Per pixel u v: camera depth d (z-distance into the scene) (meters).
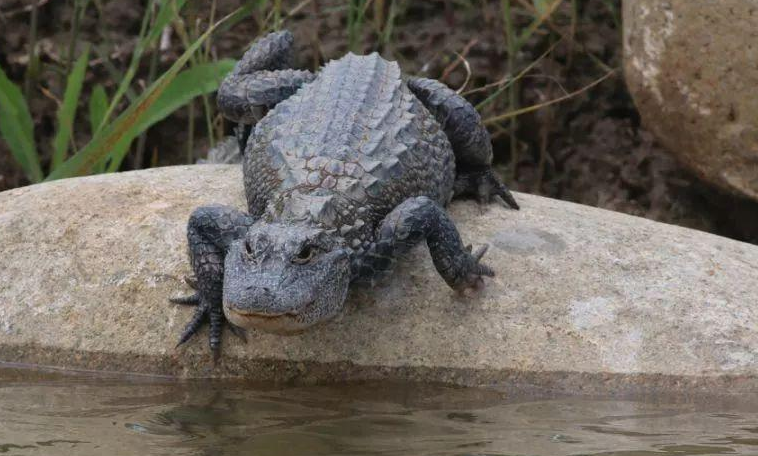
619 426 7.34
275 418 7.41
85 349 8.79
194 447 6.70
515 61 15.25
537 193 15.51
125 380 8.54
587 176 15.63
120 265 9.23
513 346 8.52
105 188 10.15
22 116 12.93
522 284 9.00
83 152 11.05
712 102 12.06
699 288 9.08
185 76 12.70
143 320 8.89
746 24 11.55
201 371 8.66
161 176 10.52
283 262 7.46
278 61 11.70
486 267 8.97
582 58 16.03
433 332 8.62
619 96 16.09
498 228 9.78
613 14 15.69
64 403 7.76
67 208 9.80
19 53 16.14
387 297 8.84
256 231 7.69
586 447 6.81
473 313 8.75
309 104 9.81
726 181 12.36
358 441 6.87
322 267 7.66
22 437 6.87
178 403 7.82
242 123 11.18
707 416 7.63
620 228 9.91
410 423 7.32
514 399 8.03
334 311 7.82
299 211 8.08
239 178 10.54
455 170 10.59
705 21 11.80
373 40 15.87
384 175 8.80
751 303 8.98
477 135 10.38
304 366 8.55
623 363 8.40
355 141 9.09
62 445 6.71
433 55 15.93
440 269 8.63
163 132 16.22
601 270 9.19
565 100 15.87
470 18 16.08
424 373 8.48
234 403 7.83
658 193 14.98
